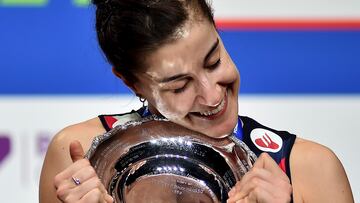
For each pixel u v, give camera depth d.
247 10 7.79
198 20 3.78
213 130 3.95
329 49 7.84
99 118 4.51
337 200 4.31
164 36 3.76
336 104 7.84
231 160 4.01
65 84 7.82
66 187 3.76
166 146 4.08
